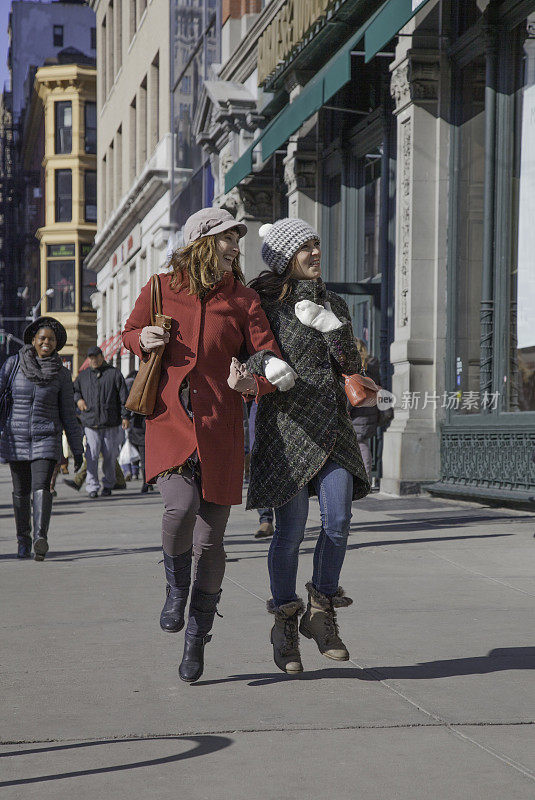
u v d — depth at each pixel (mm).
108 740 3391
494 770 3066
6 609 5797
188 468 3984
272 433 4156
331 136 16375
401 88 12273
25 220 83875
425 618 5340
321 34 14195
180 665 4152
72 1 87938
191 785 2961
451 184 12016
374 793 2883
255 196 19203
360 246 15383
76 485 14469
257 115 18703
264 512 8695
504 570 6855
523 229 10594
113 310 40438
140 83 34125
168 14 29500
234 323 4051
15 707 3805
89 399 14148
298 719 3600
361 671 4281
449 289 12023
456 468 11797
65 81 62812
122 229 36906
